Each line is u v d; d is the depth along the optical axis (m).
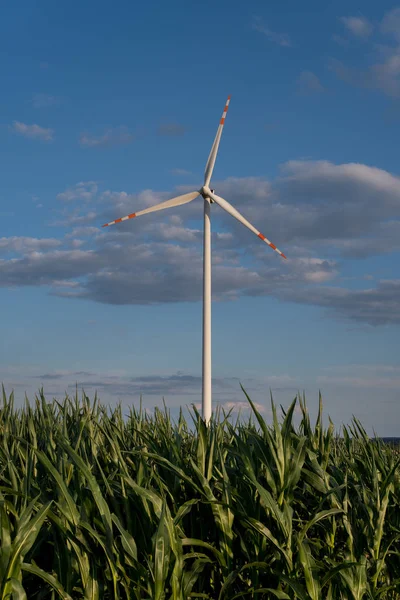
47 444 6.97
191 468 6.46
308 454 6.76
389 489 7.15
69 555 5.20
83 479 5.67
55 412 9.78
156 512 5.41
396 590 6.93
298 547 5.66
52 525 5.40
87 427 7.78
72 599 5.09
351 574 6.05
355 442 8.87
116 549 5.23
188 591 5.39
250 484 6.20
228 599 5.73
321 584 5.67
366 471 7.37
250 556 6.03
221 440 7.09
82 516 5.38
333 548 6.47
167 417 9.03
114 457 6.62
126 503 5.71
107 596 5.51
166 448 7.09
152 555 5.13
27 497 5.31
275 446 6.13
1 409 10.04
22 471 6.49
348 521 6.57
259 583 5.98
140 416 9.27
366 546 6.64
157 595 4.92
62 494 5.36
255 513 6.11
